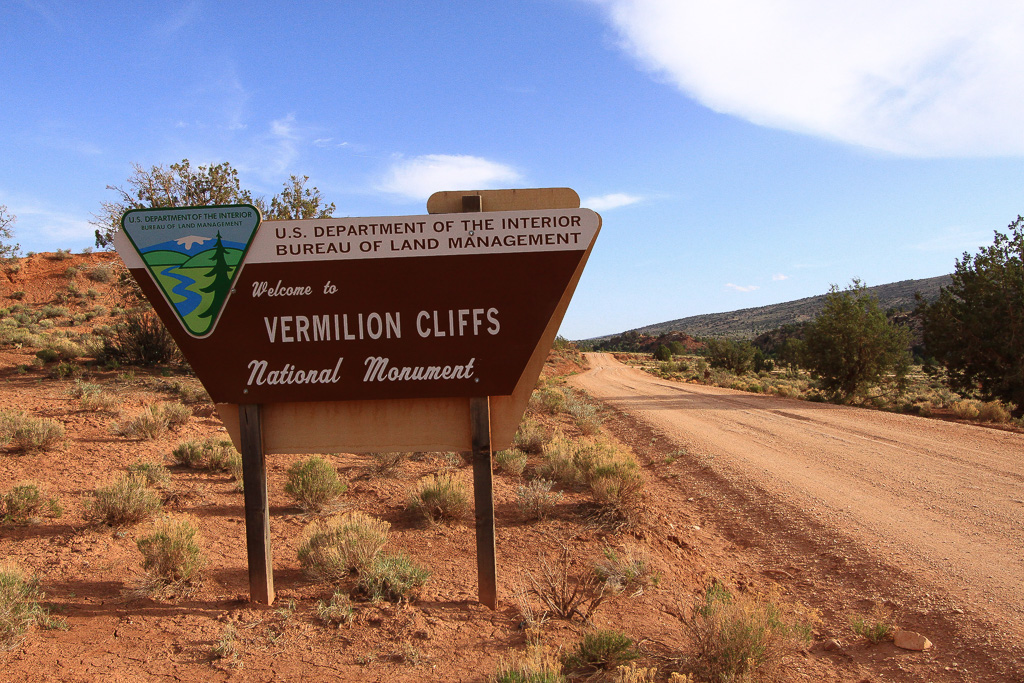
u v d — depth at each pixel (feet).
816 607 18.63
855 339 94.02
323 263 16.46
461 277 16.51
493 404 16.84
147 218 16.47
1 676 11.75
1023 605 17.60
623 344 588.91
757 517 28.17
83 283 125.90
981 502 29.32
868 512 27.91
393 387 16.55
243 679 12.28
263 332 16.48
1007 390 77.46
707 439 49.49
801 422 59.31
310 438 16.79
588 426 51.67
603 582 18.53
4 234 127.75
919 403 89.61
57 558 18.24
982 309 78.07
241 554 20.06
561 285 16.55
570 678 12.58
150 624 14.74
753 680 13.05
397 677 12.59
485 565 16.53
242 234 16.44
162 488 25.82
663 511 28.68
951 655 14.88
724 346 218.38
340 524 19.38
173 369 62.13
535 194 16.80
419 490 26.09
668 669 13.30
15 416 33.09
